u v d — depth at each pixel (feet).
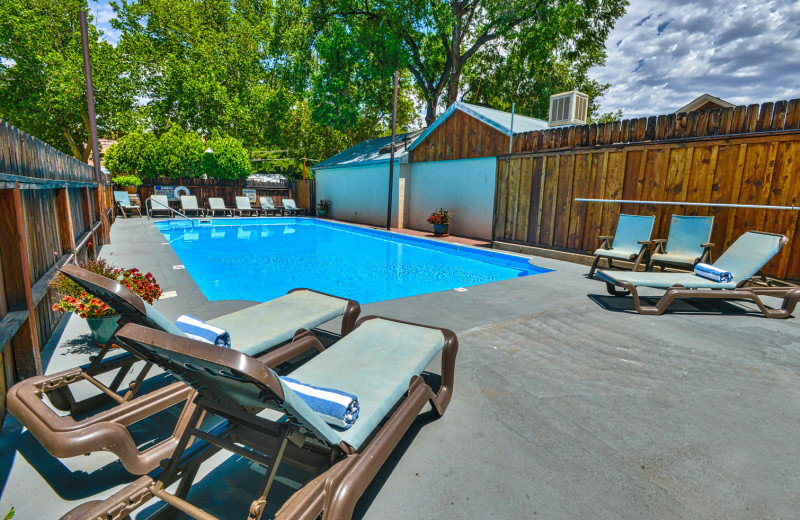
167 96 88.22
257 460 4.62
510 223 30.78
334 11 67.92
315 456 5.24
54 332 11.59
